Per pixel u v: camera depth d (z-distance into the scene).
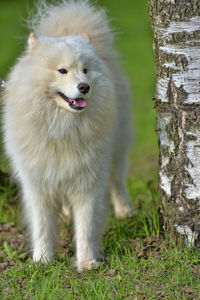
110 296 4.11
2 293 4.30
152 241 5.36
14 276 4.55
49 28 6.25
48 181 5.03
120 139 6.50
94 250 5.16
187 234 4.88
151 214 5.85
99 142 5.02
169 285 4.29
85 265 4.92
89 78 4.87
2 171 7.09
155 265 4.70
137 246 5.31
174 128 4.82
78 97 4.64
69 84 4.68
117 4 26.25
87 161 4.96
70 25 6.25
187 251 4.77
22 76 4.84
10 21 21.34
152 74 15.41
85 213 5.15
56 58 4.79
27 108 4.77
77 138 4.89
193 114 4.68
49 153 4.90
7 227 6.21
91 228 5.14
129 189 7.62
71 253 5.50
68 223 6.39
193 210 4.83
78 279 4.60
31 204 5.22
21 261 5.25
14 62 6.33
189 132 4.72
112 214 6.82
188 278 4.36
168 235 5.11
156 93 4.97
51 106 4.80
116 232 5.74
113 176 6.72
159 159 5.12
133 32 20.67
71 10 6.43
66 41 5.00
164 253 4.89
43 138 4.84
